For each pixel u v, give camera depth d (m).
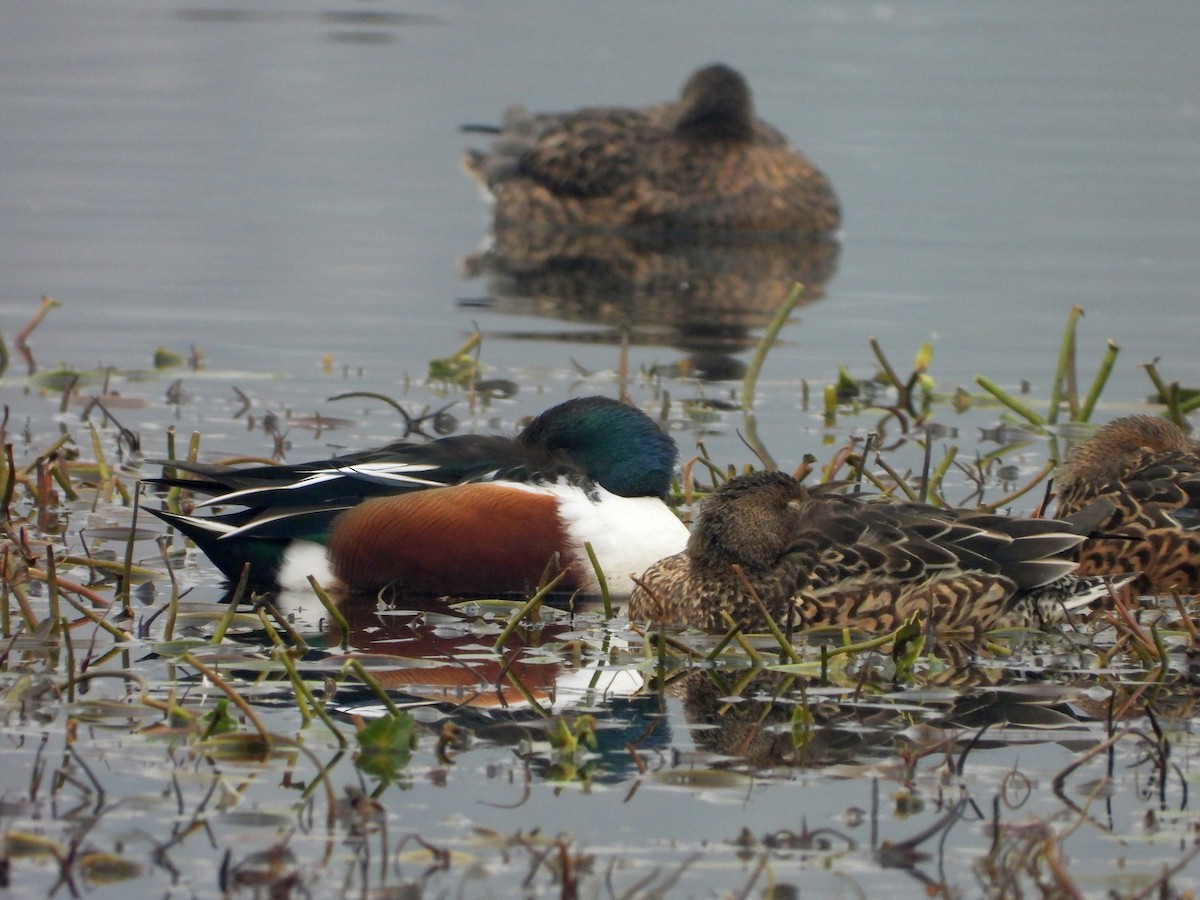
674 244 27.72
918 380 17.70
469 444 12.95
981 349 19.89
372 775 8.56
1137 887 7.56
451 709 9.57
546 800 8.31
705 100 29.25
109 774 8.45
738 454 15.60
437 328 20.88
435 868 7.56
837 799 8.42
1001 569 11.32
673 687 10.08
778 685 10.14
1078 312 16.56
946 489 14.69
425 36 42.69
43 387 17.58
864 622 11.24
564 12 46.03
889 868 7.68
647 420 12.89
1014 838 7.97
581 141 29.53
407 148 32.41
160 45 40.28
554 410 12.97
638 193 28.83
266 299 22.05
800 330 21.11
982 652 10.84
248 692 9.73
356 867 7.57
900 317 21.67
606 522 12.41
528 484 12.48
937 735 9.26
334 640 10.98
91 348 19.28
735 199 28.44
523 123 31.44
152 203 27.30
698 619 11.48
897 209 28.31
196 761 8.63
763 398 17.81
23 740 8.85
